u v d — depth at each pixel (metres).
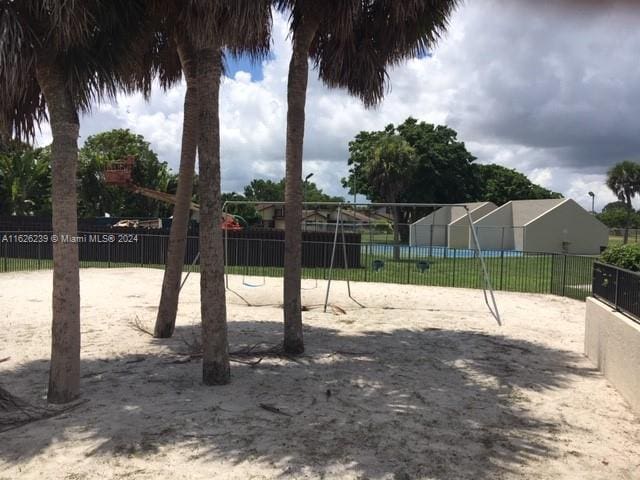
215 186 5.87
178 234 8.54
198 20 5.57
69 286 5.34
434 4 7.49
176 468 3.90
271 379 6.26
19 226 26.77
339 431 4.64
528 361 7.47
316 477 3.77
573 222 40.12
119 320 10.29
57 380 5.33
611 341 6.35
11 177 35.59
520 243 40.31
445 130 46.88
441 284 17.67
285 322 7.59
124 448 4.23
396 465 3.99
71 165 5.30
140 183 38.78
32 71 5.45
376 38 7.96
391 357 7.55
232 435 4.50
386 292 15.09
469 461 4.09
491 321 10.80
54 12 4.68
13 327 9.55
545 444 4.46
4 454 4.14
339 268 22.44
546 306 13.00
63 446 4.27
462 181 46.66
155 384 6.02
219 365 5.97
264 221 42.72
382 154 33.91
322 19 7.34
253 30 5.68
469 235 42.09
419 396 5.74
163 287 8.70
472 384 6.26
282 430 4.64
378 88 8.36
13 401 5.15
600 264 7.26
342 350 7.90
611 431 4.80
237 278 18.23
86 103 5.61
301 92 7.30
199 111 5.85
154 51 8.77
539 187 67.25
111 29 5.65
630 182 55.53
